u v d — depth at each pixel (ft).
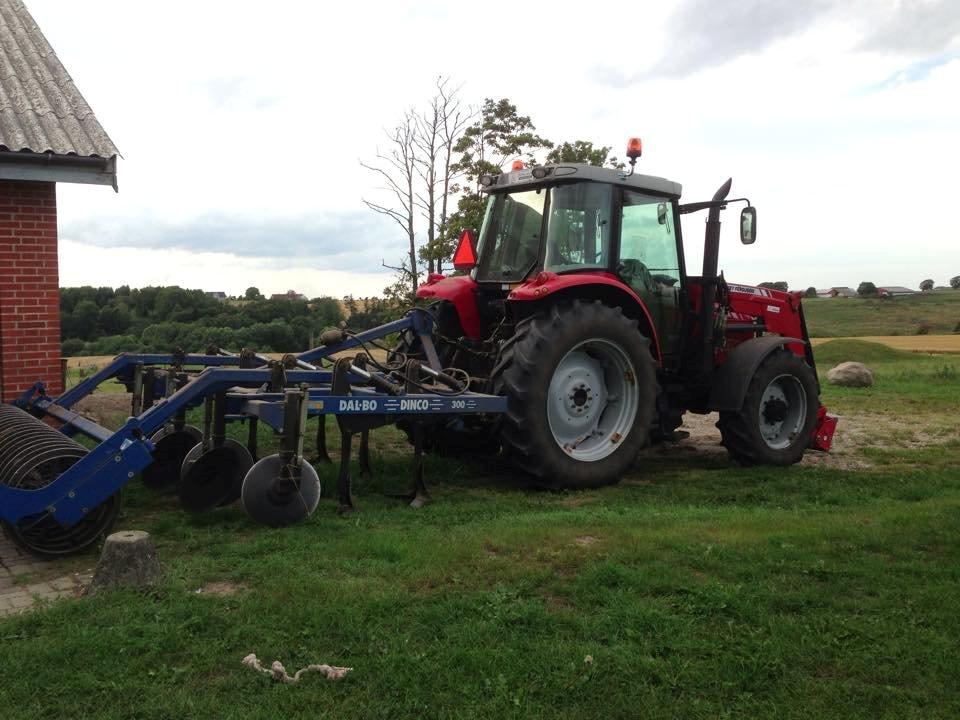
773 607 11.30
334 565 12.84
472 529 15.16
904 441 29.14
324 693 8.83
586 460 19.98
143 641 9.87
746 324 25.31
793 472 22.35
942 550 13.88
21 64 25.26
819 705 8.77
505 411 18.89
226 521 15.87
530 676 9.27
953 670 9.43
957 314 255.29
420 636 10.26
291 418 15.35
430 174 62.03
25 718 8.25
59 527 14.38
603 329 20.02
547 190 21.22
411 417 18.19
